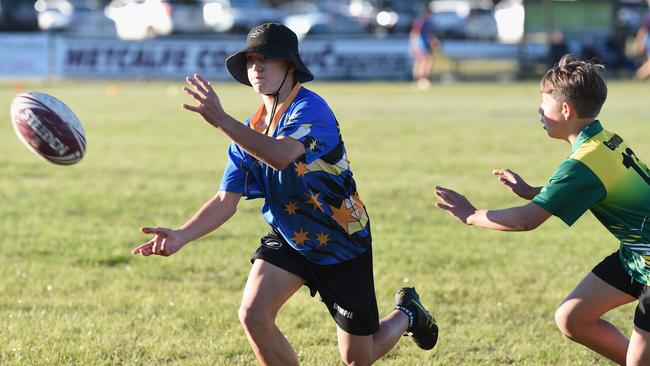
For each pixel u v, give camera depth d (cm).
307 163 1577
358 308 1638
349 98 9100
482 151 5369
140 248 1605
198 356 1973
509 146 5609
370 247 1673
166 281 2583
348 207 1627
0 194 3878
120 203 3709
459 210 1612
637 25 15188
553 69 1609
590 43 11938
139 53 11056
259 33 1595
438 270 2722
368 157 5081
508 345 2094
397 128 6550
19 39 10869
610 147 1557
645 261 1559
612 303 1644
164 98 8862
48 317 2214
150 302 2362
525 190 1684
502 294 2484
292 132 1565
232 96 9069
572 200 1529
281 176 1602
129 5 13788
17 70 10894
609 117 7200
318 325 2209
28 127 1616
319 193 1600
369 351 1691
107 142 5659
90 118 7019
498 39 13662
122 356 1959
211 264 2761
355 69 11644
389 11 14412
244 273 2677
